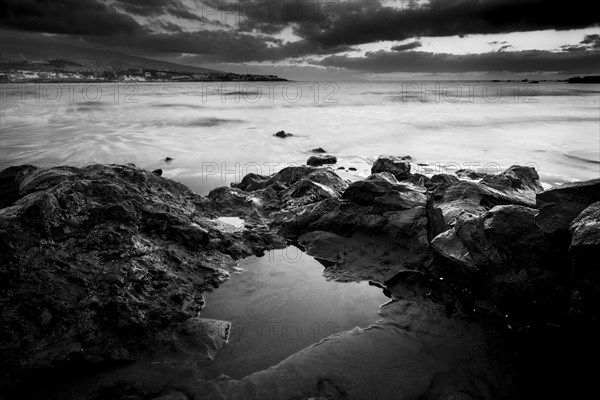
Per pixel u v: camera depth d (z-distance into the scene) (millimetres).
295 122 31016
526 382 4285
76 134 23688
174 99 50625
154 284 5617
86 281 5176
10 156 17734
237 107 42406
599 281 4191
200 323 5156
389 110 40406
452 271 5988
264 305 5844
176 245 6801
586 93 70438
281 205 9734
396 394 4098
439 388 4180
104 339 4684
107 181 7426
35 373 4250
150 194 8352
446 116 34938
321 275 6742
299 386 4168
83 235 5891
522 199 7863
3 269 4945
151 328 4992
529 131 26422
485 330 5203
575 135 24547
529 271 5273
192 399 3988
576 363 4551
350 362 4555
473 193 7508
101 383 4219
